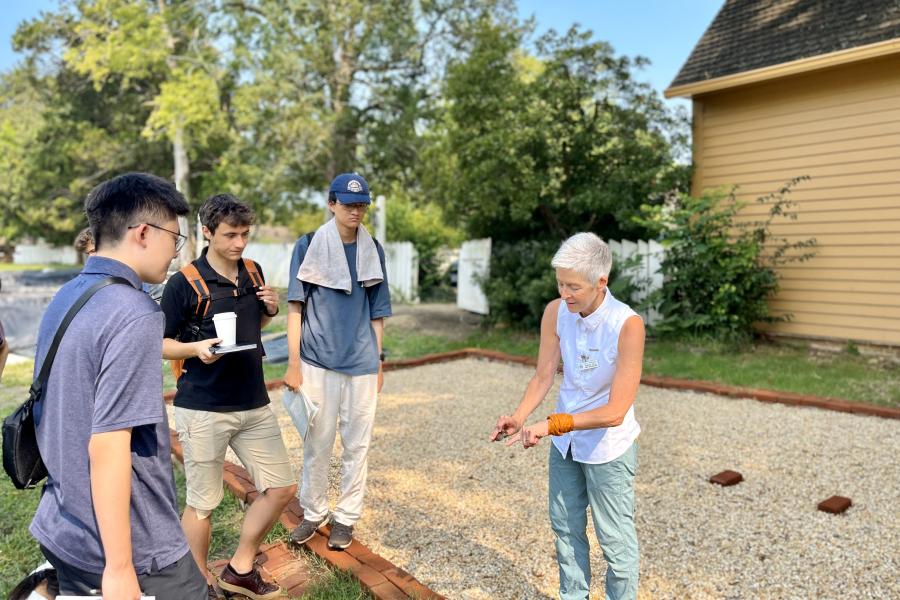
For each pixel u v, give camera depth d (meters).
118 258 1.69
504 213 10.83
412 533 3.63
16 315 10.38
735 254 8.89
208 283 2.69
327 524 3.54
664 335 9.32
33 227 32.56
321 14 18.64
